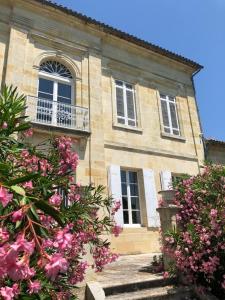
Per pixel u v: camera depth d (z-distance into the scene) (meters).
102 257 4.88
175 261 5.90
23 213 1.78
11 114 3.55
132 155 12.10
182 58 15.27
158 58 14.88
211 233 5.64
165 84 14.80
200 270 5.55
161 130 13.53
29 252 1.61
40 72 11.42
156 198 11.90
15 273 1.56
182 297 5.50
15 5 11.30
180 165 13.40
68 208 4.07
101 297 4.73
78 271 4.31
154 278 5.83
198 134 14.76
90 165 10.73
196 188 6.59
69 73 12.21
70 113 11.11
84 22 12.66
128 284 5.45
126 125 12.47
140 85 13.84
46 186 3.28
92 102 11.81
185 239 5.66
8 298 1.90
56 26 12.11
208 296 5.52
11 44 10.67
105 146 11.53
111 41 13.58
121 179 11.73
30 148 4.37
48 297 2.81
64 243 2.07
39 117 10.69
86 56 12.54
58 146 4.94
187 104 15.23
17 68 10.52
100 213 9.57
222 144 15.30
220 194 6.39
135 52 14.26
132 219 11.43
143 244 10.99
